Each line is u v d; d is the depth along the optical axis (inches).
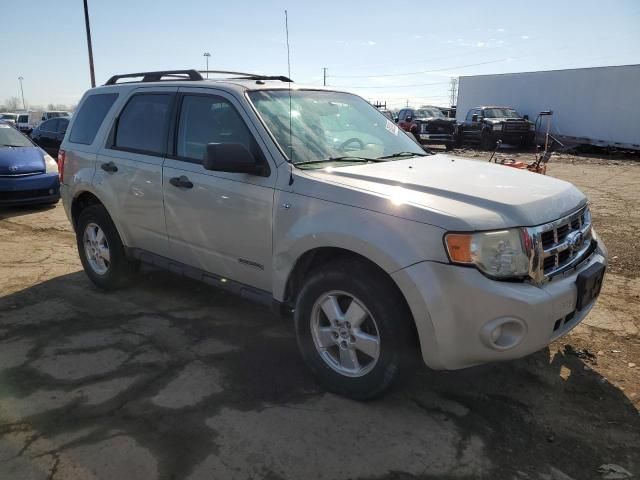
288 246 131.0
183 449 109.4
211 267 158.7
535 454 109.1
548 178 143.3
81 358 148.6
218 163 131.0
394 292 116.6
